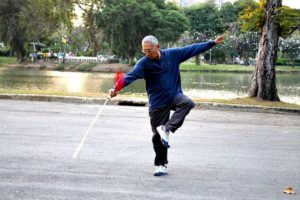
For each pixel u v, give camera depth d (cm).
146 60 607
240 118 1268
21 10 5372
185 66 6369
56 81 3241
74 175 631
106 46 6750
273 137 991
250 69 6162
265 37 1652
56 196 543
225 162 736
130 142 865
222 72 5819
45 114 1178
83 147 806
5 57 7319
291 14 1605
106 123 1077
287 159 777
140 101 1460
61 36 5734
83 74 4378
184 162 724
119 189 575
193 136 958
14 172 636
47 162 695
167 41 5638
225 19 7669
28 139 858
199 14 7662
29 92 1548
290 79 4591
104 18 5244
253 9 1680
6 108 1257
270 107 1448
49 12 5362
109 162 707
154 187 588
